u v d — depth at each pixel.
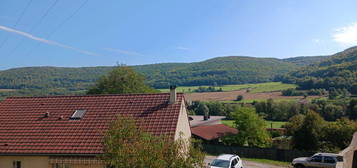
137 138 12.16
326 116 66.56
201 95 111.69
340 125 42.34
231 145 45.47
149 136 12.28
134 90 48.41
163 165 11.04
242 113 45.19
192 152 11.84
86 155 18.64
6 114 24.00
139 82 50.97
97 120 22.08
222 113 89.06
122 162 11.11
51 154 19.03
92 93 50.56
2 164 19.72
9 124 22.61
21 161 19.58
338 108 65.31
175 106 22.70
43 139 20.47
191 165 11.52
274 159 39.16
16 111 24.31
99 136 20.12
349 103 64.88
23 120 22.97
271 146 49.78
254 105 82.75
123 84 48.38
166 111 22.30
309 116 43.22
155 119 21.56
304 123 43.16
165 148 11.67
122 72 50.19
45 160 19.30
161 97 24.19
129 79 49.94
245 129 44.94
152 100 23.95
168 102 23.34
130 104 23.75
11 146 20.06
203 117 77.44
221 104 90.69
